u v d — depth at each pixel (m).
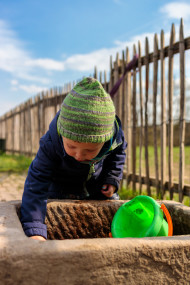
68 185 1.90
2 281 0.89
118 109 4.65
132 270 0.99
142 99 4.11
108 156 1.83
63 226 1.59
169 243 1.04
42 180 1.41
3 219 1.16
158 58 3.79
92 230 1.66
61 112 1.26
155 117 3.86
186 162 7.96
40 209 1.35
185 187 3.40
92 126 1.17
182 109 3.34
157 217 1.35
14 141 11.41
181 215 1.53
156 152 3.84
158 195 3.77
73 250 0.93
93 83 1.23
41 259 0.91
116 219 1.55
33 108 9.05
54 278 0.92
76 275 0.94
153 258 1.01
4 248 0.91
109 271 0.97
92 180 1.84
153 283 1.02
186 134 14.46
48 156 1.47
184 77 3.31
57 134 1.44
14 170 7.36
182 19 3.29
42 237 1.26
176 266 1.05
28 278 0.90
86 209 1.64
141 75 4.09
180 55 3.31
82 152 1.25
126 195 3.99
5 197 4.30
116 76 4.66
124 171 4.60
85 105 1.18
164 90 3.68
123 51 4.46
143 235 1.35
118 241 1.00
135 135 4.27
